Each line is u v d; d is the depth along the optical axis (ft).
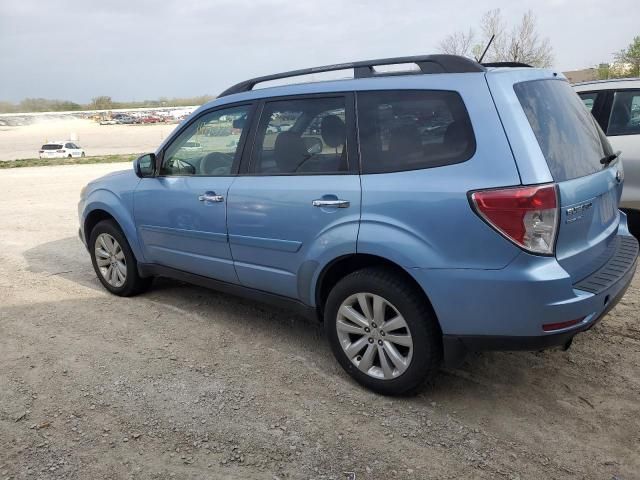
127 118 315.78
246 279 13.60
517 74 10.45
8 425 10.57
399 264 10.35
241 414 10.87
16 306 16.88
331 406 11.10
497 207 9.29
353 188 11.03
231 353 13.50
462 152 9.91
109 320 15.66
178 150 15.06
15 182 53.88
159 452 9.77
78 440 10.11
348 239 11.00
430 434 10.16
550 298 9.32
